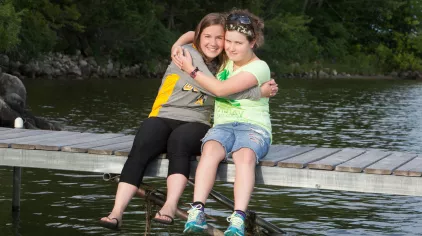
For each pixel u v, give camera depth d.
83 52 63.75
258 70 10.07
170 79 10.48
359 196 16.03
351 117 35.50
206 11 75.19
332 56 93.62
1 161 11.34
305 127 30.12
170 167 9.95
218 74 10.39
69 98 40.75
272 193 16.12
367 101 47.78
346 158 10.80
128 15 63.34
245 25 9.98
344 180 10.09
